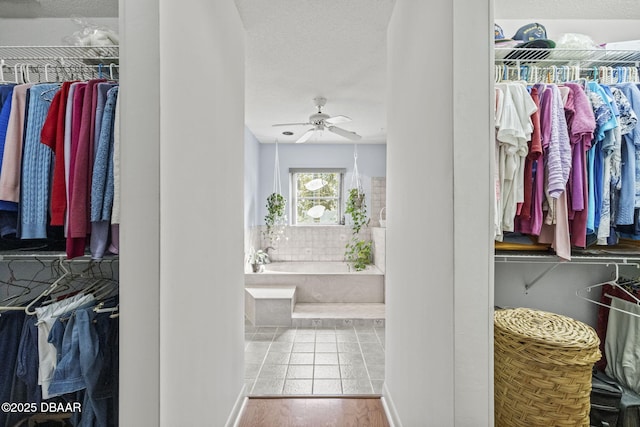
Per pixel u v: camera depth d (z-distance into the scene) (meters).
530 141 1.49
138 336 1.02
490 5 1.10
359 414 2.12
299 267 4.93
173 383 1.12
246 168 4.50
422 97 1.42
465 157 1.11
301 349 3.12
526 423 1.34
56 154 1.32
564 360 1.27
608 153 1.51
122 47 1.01
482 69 1.10
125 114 1.02
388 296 2.09
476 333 1.11
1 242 1.56
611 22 2.13
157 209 1.02
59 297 1.66
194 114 1.31
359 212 5.30
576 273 1.97
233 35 1.87
